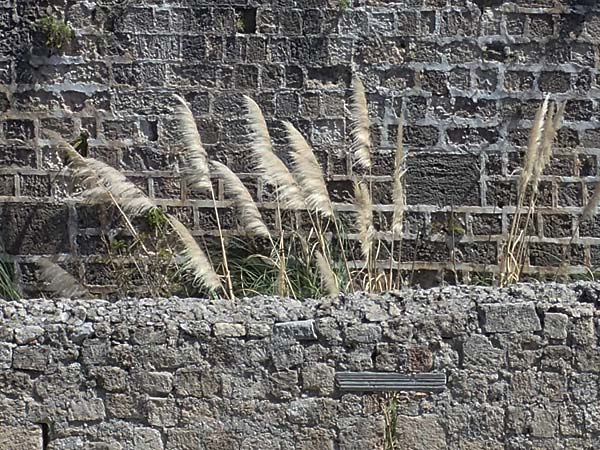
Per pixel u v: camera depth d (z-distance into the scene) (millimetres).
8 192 11820
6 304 9992
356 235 11891
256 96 11922
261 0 11922
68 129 11844
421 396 9875
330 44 11938
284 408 9867
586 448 9898
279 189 11180
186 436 9852
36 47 11828
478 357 9883
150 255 11836
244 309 9945
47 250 11828
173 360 9875
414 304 9961
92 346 9875
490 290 10070
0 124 11820
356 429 9859
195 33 11891
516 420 9883
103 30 11867
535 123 11461
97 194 11523
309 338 9883
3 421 9852
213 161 11484
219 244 11875
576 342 9906
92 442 9859
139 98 11875
